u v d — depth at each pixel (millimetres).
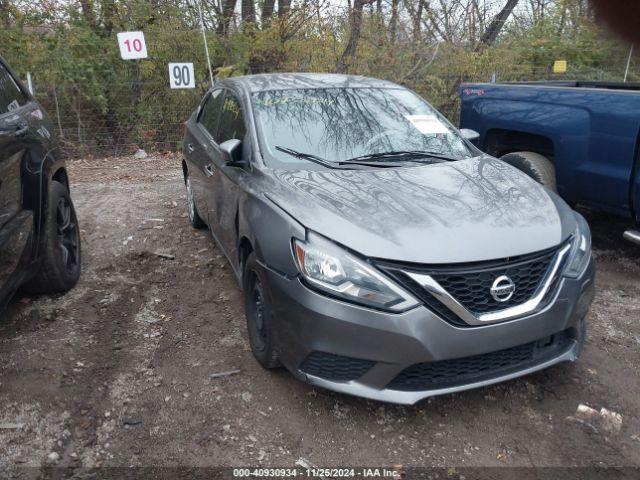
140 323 4062
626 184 4547
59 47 9656
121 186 7898
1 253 3318
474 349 2785
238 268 3896
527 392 3275
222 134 4660
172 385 3334
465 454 2803
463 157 4137
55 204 4305
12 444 2865
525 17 12008
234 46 10742
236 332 3934
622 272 4961
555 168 5230
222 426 2990
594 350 3709
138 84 10336
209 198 4746
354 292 2762
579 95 4879
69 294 4500
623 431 2965
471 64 11234
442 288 2754
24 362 3557
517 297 2900
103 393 3268
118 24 10289
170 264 5105
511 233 2984
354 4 11023
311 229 2957
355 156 3920
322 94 4461
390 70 11109
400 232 2900
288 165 3736
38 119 4418
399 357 2736
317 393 3246
